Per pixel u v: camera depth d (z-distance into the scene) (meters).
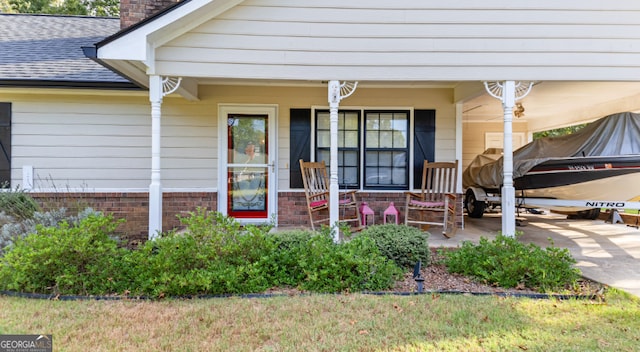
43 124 6.04
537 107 7.89
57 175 6.07
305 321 2.71
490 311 2.89
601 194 5.79
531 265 3.47
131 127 6.21
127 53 4.20
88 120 6.13
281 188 6.44
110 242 3.57
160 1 5.95
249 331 2.55
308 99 6.45
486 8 4.77
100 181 6.15
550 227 6.97
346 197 6.34
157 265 3.26
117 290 3.25
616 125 5.72
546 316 2.82
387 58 4.79
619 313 2.87
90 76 5.87
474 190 8.07
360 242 3.76
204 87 6.29
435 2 4.77
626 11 4.73
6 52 6.52
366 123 6.46
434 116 6.43
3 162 5.97
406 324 2.66
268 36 4.71
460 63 4.79
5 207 4.89
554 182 6.16
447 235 5.59
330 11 4.75
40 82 5.65
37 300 3.09
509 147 4.81
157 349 2.31
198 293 3.25
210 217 3.75
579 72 4.75
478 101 7.09
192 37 4.61
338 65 4.78
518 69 4.77
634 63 4.73
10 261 3.25
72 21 8.60
